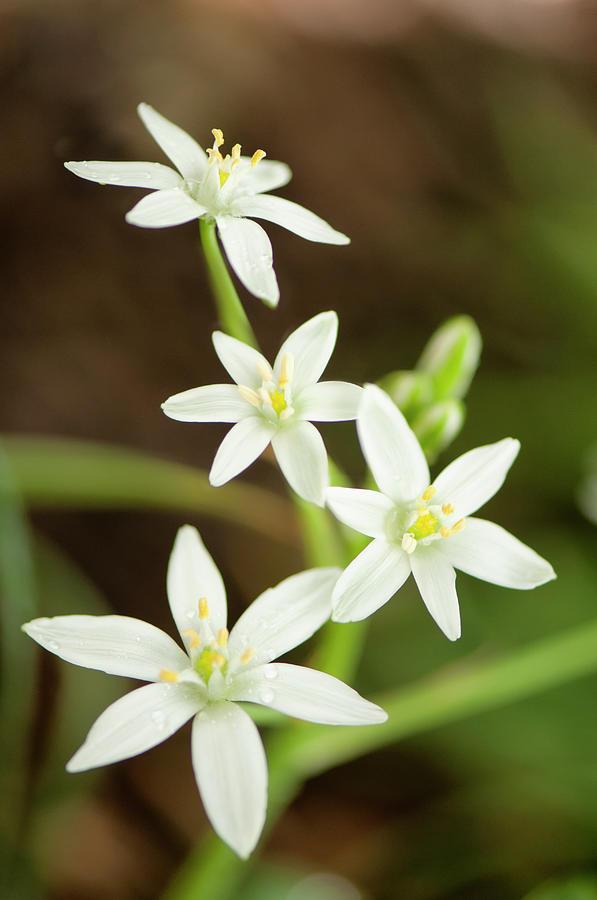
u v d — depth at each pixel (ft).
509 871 1.41
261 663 1.08
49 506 1.52
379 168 2.10
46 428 1.55
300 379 1.11
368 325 1.92
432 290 1.99
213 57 1.98
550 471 1.70
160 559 1.55
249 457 1.08
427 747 1.45
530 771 1.43
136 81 1.84
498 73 2.52
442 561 1.09
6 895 1.32
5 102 1.77
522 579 1.09
